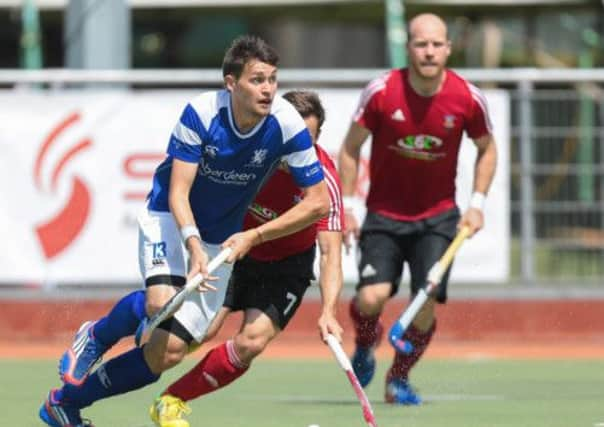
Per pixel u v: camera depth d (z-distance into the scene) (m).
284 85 42.44
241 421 26.33
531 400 29.78
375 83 28.59
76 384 22.72
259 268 23.67
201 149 21.58
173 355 22.09
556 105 42.94
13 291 42.59
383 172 28.95
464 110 28.41
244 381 33.56
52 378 33.62
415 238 29.12
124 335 22.73
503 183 42.47
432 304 28.42
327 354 39.91
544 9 56.59
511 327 43.12
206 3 53.38
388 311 41.94
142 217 22.33
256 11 56.62
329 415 27.20
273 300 23.55
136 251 42.41
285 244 23.55
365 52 74.75
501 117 42.56
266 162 21.86
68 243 42.31
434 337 43.00
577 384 32.91
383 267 28.78
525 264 43.00
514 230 42.84
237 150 21.58
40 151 42.16
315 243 24.16
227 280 22.19
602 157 43.19
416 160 28.62
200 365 23.31
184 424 23.09
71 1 45.66
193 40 68.69
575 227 43.12
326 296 23.23
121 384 22.52
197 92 42.34
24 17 55.72
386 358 38.69
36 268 42.50
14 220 42.31
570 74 42.91
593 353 40.22
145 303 22.27
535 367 36.69
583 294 43.12
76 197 42.19
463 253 42.72
